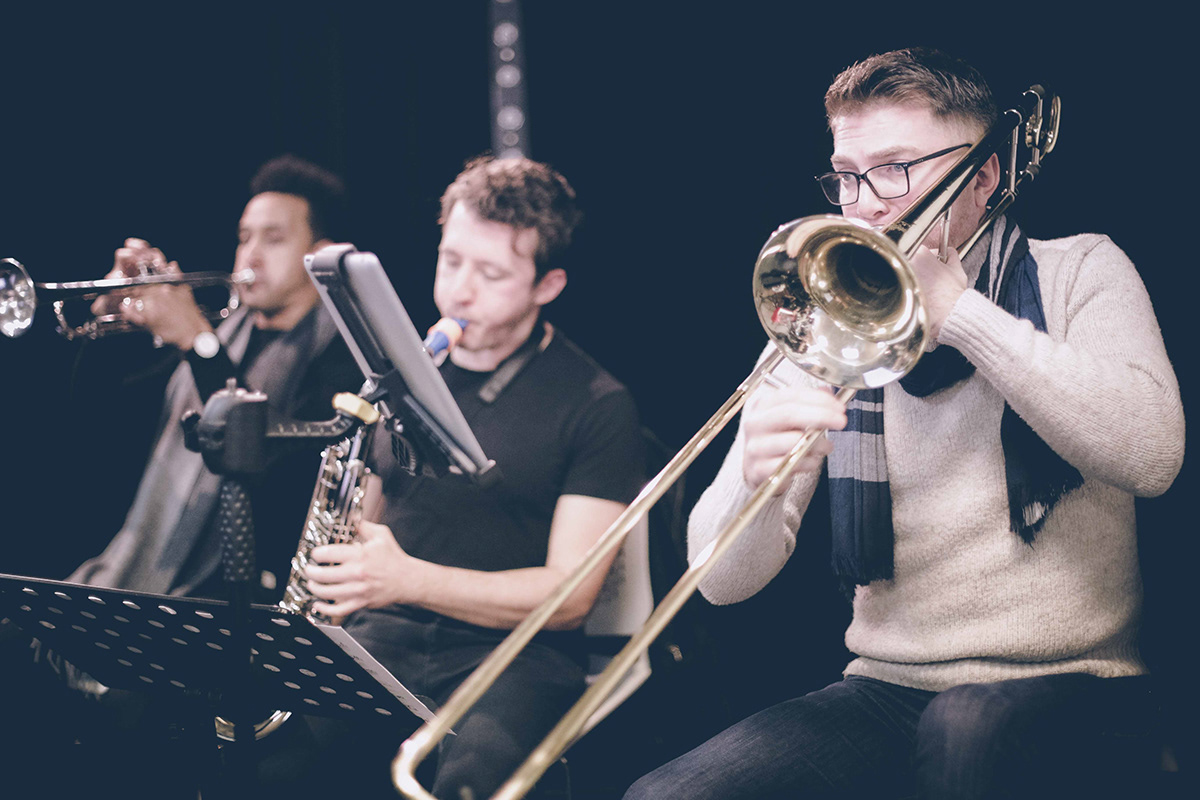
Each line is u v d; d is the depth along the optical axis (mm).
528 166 2998
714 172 5047
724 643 4773
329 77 4801
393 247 4910
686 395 5215
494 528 2869
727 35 4945
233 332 3521
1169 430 2133
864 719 2346
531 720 2562
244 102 4793
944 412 2357
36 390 4430
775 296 2031
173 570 3322
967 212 2400
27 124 4602
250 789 2246
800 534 4926
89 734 3100
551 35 5062
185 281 3328
